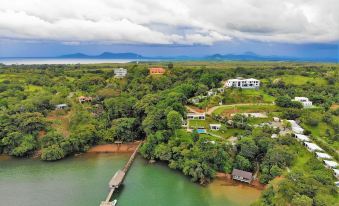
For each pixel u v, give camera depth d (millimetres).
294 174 103625
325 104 183875
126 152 158750
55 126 165375
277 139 138000
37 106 177500
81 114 172625
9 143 149625
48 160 146000
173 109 165625
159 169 137625
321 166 117000
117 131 169000
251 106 183000
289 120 161000
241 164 129500
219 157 130125
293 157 125438
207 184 123062
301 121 157875
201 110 180750
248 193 115750
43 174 131500
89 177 129000
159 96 191625
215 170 129625
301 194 90438
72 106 187625
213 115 169750
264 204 94625
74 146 153625
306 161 124375
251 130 152125
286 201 89188
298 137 141625
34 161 145750
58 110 181500
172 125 149500
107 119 179375
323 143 134250
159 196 113938
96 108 188875
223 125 158500
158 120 157500
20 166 139625
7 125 153750
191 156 132250
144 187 120625
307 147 134000
